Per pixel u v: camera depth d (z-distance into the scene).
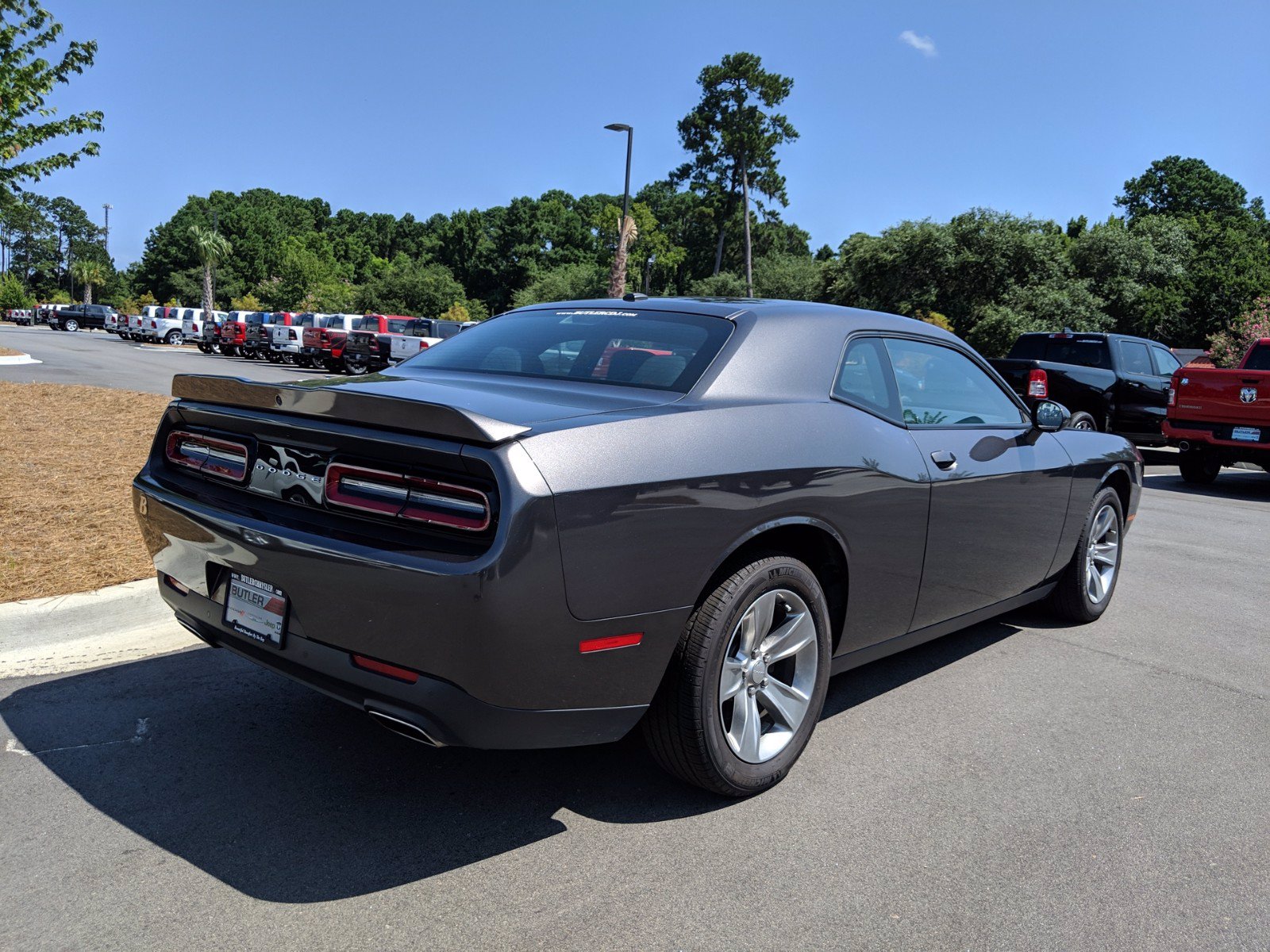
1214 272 33.19
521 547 2.12
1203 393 10.37
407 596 2.19
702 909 2.23
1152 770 3.10
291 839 2.49
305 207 141.12
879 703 3.63
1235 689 3.91
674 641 2.48
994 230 30.27
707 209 66.94
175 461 2.98
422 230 131.75
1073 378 12.07
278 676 3.67
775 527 2.68
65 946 2.02
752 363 2.91
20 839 2.44
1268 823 2.76
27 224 122.06
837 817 2.71
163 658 3.81
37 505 5.93
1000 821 2.71
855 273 32.66
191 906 2.18
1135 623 4.87
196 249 69.25
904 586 3.26
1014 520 3.84
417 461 2.28
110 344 36.50
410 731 2.33
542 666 2.24
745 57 60.03
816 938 2.13
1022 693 3.78
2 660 3.68
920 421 3.42
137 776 2.82
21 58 9.98
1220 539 7.32
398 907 2.20
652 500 2.35
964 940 2.14
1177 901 2.33
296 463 2.54
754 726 2.76
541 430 2.26
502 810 2.69
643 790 2.84
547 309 3.62
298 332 29.19
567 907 2.22
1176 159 72.12
